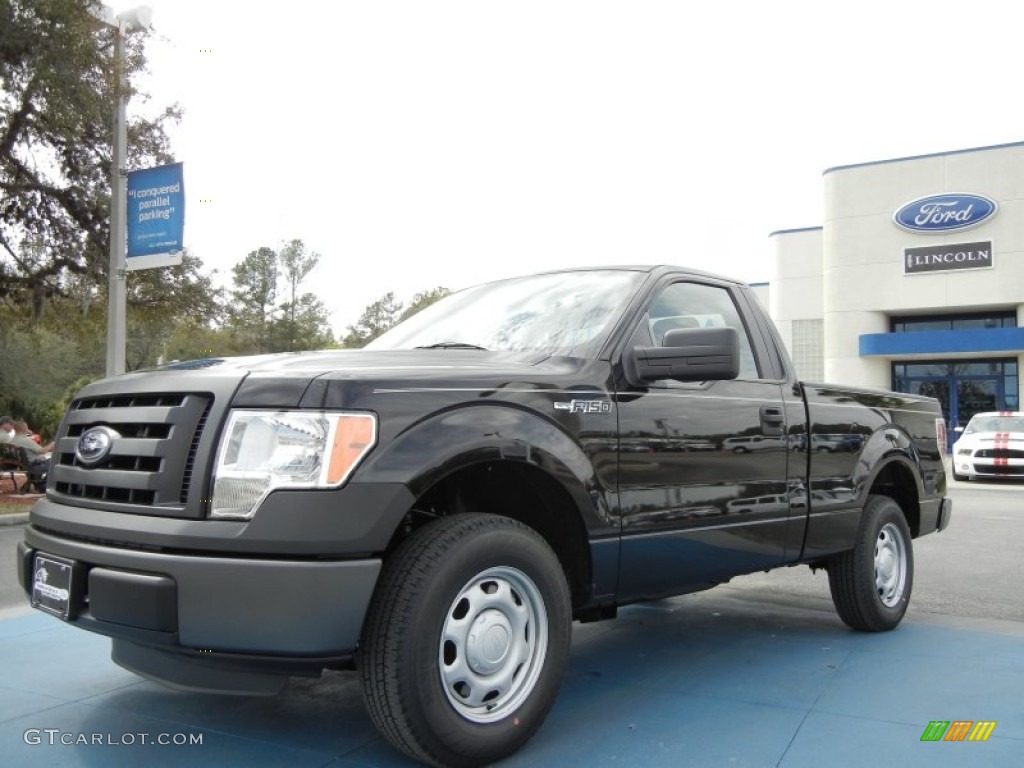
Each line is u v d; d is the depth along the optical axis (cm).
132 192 1422
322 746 333
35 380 3023
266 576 266
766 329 476
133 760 318
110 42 1475
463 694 302
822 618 575
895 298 3072
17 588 675
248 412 282
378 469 281
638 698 396
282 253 4669
